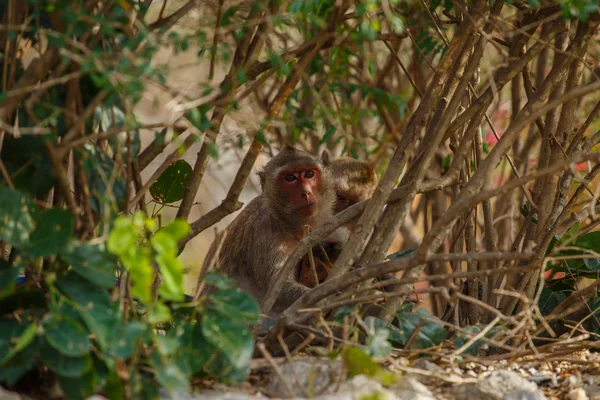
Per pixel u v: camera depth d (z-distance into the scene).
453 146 8.83
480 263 9.23
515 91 10.84
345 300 7.21
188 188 8.39
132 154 6.95
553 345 7.31
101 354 5.88
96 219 6.77
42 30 5.85
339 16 7.48
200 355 6.25
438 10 12.48
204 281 6.52
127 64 5.75
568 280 9.50
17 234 5.91
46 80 6.59
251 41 8.57
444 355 6.99
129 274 6.51
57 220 5.99
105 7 6.36
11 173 6.63
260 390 6.75
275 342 7.34
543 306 9.09
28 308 6.21
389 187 7.67
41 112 6.12
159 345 5.88
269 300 8.05
